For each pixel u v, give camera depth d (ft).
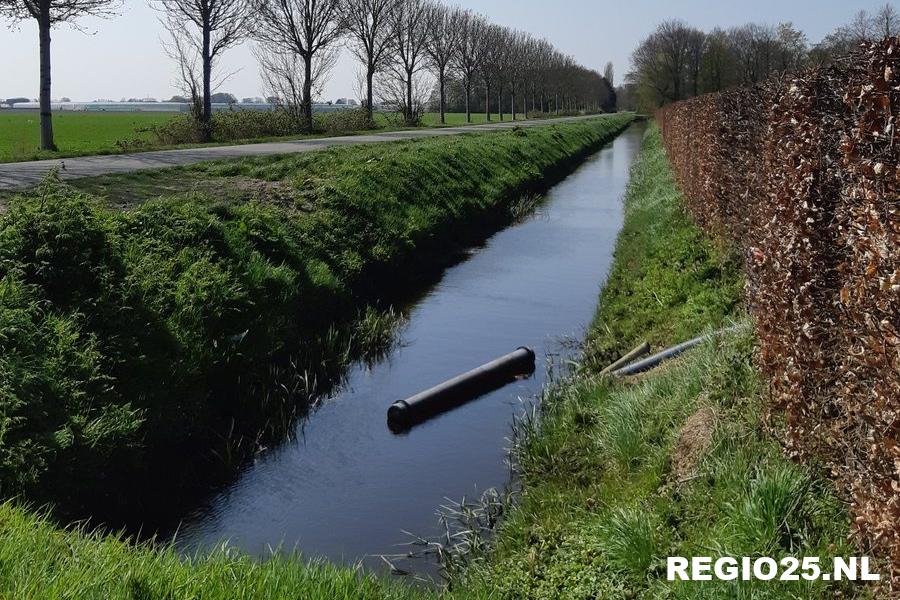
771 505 15.12
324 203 48.98
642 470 19.95
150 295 28.04
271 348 31.60
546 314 41.27
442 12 200.95
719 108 37.99
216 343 28.71
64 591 13.02
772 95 23.90
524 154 105.40
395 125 186.70
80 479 20.70
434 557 19.90
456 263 53.78
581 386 27.53
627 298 38.11
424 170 66.90
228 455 25.04
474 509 21.91
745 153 30.78
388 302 43.75
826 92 17.79
